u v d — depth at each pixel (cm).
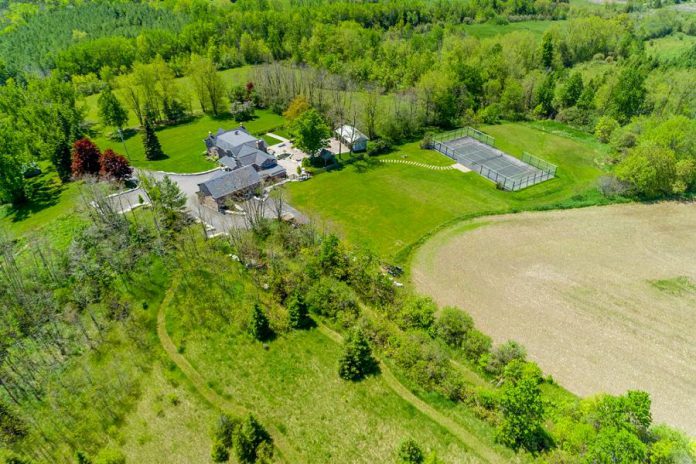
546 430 4628
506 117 13162
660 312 6397
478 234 8025
